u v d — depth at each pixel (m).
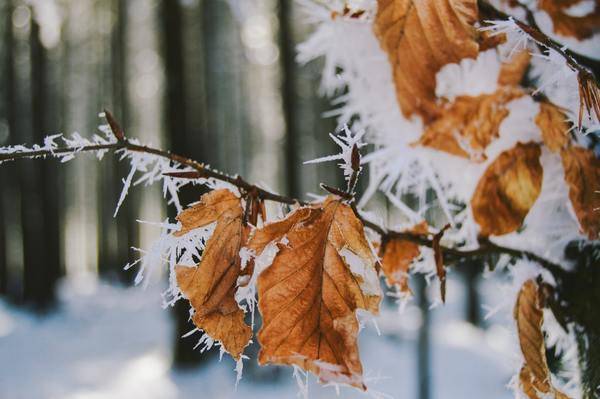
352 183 0.32
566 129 0.37
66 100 6.30
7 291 5.41
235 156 6.89
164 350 3.82
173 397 3.05
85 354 3.91
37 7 4.54
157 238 0.33
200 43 4.77
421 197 0.43
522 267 0.38
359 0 0.39
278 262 0.32
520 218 0.38
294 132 4.04
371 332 4.02
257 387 3.07
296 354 0.31
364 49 0.42
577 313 0.38
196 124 3.48
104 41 6.50
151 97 6.70
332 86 0.45
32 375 3.46
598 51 0.38
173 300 0.33
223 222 0.33
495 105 0.39
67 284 6.20
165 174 0.32
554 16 0.38
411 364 3.43
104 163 6.73
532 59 0.38
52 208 5.09
